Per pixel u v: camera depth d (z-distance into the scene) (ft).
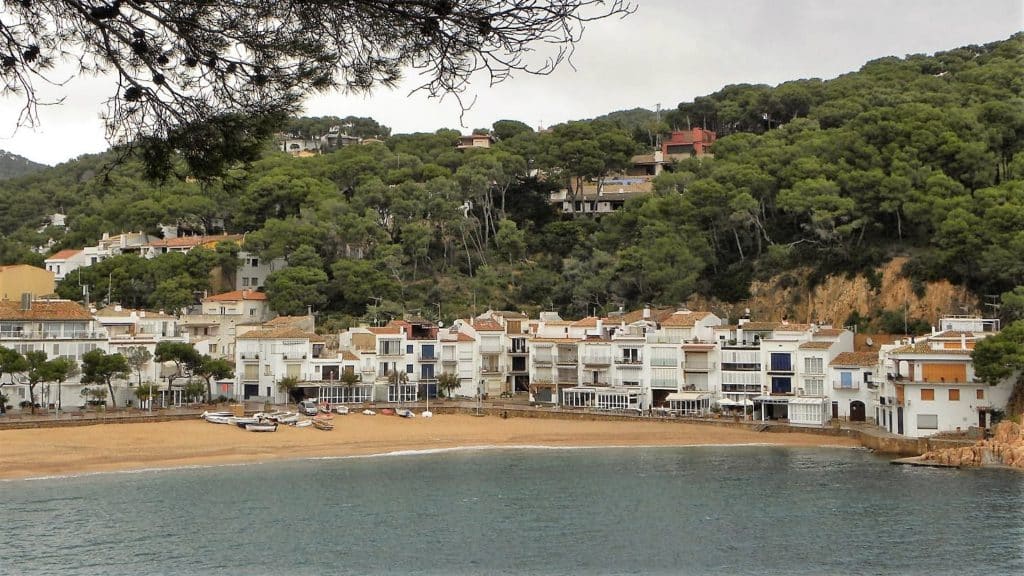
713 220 651.25
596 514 300.81
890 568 242.17
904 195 558.56
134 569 242.17
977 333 441.27
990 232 503.61
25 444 388.98
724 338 533.96
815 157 632.38
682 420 484.74
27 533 273.95
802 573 238.89
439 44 66.49
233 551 257.96
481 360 592.60
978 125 581.94
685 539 270.87
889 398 428.97
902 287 554.87
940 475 352.28
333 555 256.11
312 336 545.85
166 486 337.93
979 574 236.84
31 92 67.72
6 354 437.99
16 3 66.80
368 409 496.64
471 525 286.46
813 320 581.94
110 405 495.00
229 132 71.46
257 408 492.54
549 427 472.44
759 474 360.89
